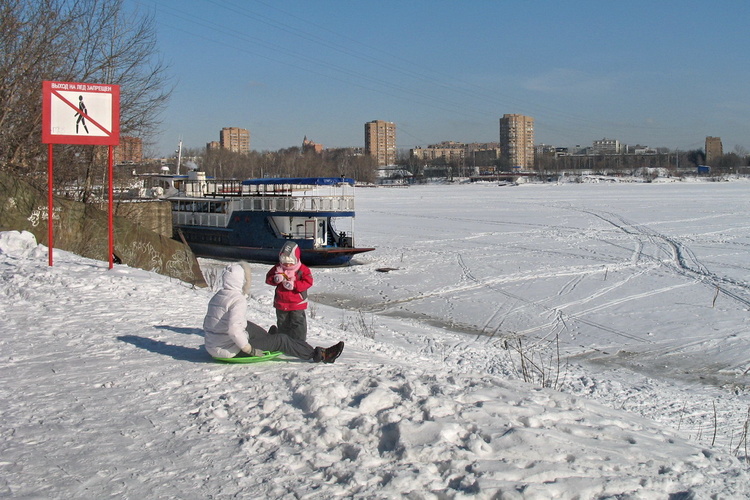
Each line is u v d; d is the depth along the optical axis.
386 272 27.41
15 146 22.55
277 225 32.22
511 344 15.54
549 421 5.30
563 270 26.39
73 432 5.25
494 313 19.23
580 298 20.94
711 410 9.80
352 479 4.30
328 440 4.91
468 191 106.62
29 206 17.00
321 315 17.48
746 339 15.55
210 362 7.23
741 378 12.77
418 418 5.14
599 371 13.13
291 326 8.06
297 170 145.62
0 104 21.77
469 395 5.70
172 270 19.45
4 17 21.53
